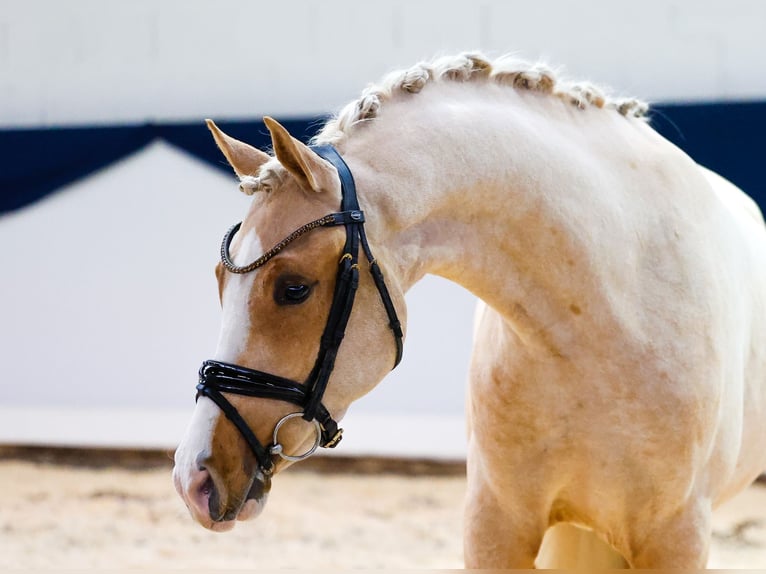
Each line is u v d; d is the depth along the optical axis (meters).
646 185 3.31
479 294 3.16
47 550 6.57
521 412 3.27
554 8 9.48
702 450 3.24
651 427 3.15
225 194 9.73
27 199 9.98
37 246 10.01
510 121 3.10
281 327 2.70
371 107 2.95
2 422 9.85
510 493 3.41
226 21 10.18
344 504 7.88
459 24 9.72
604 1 9.37
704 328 3.22
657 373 3.13
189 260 9.77
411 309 9.28
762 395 3.79
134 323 9.85
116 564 6.27
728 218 3.70
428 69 3.10
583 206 3.11
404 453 9.12
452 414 9.26
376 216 2.82
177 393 9.77
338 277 2.74
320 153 2.85
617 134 3.40
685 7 9.26
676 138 9.05
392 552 6.57
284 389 2.70
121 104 10.38
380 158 2.88
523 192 3.04
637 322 3.14
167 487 8.46
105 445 9.59
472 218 3.03
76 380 9.92
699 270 3.28
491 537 3.48
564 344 3.14
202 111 10.24
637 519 3.32
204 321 9.73
